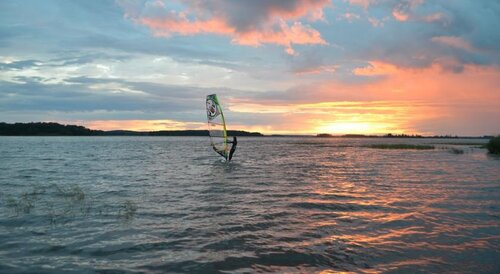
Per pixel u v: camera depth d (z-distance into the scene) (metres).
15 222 10.93
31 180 20.47
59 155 44.81
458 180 21.11
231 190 17.02
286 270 7.28
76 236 9.57
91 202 13.99
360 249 8.52
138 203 13.85
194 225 10.60
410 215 11.92
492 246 8.73
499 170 27.22
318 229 10.20
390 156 45.16
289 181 20.36
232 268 7.39
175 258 7.95
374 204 13.72
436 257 8.00
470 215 11.94
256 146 84.56
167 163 32.91
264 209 12.78
